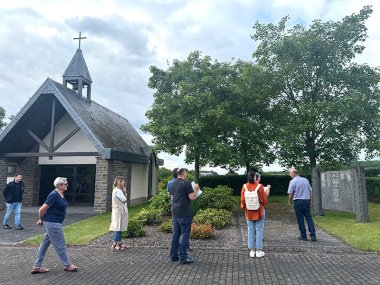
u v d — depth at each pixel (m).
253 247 8.16
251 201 8.09
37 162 21.41
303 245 9.25
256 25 18.39
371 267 7.16
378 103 15.92
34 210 18.53
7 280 6.54
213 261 7.75
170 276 6.64
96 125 19.33
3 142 18.84
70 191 21.39
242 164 18.02
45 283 6.32
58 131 21.41
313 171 15.44
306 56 17.08
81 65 21.70
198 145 16.30
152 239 10.10
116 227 8.90
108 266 7.44
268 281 6.30
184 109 16.55
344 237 10.05
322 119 16.28
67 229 12.23
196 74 17.48
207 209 13.32
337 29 16.69
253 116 18.94
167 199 13.88
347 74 16.78
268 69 18.06
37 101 18.39
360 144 16.84
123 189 9.18
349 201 13.55
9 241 10.41
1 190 19.28
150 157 25.00
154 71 18.05
